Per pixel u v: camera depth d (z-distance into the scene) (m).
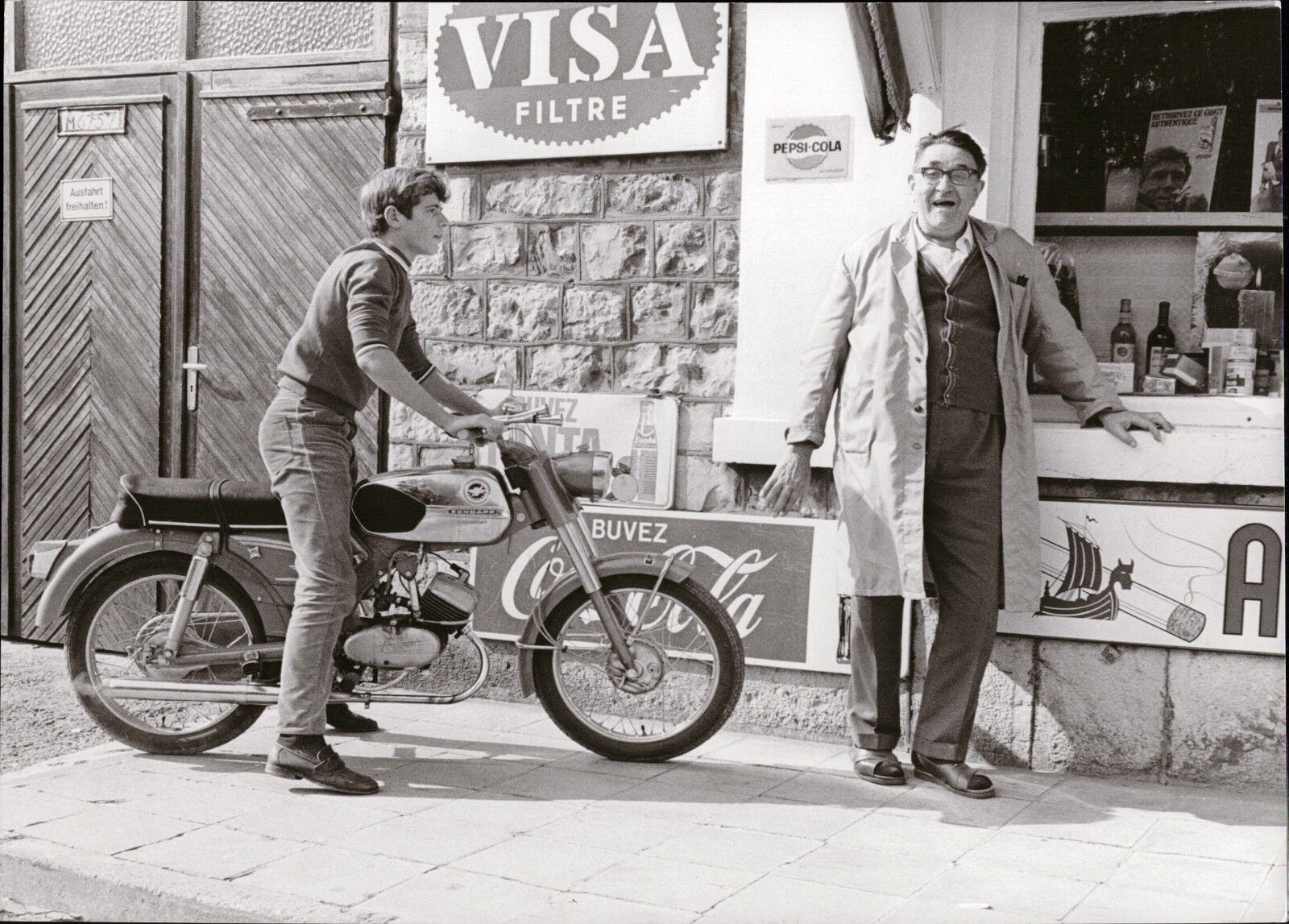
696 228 4.88
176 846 3.54
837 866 3.46
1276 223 4.41
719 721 4.34
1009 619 4.44
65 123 5.98
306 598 4.05
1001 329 4.06
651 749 4.37
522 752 4.52
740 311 4.78
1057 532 4.38
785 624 4.74
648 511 4.93
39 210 6.06
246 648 4.32
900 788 4.18
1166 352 4.55
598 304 5.03
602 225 5.01
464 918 3.08
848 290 4.21
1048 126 4.59
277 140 5.63
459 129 5.16
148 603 4.65
